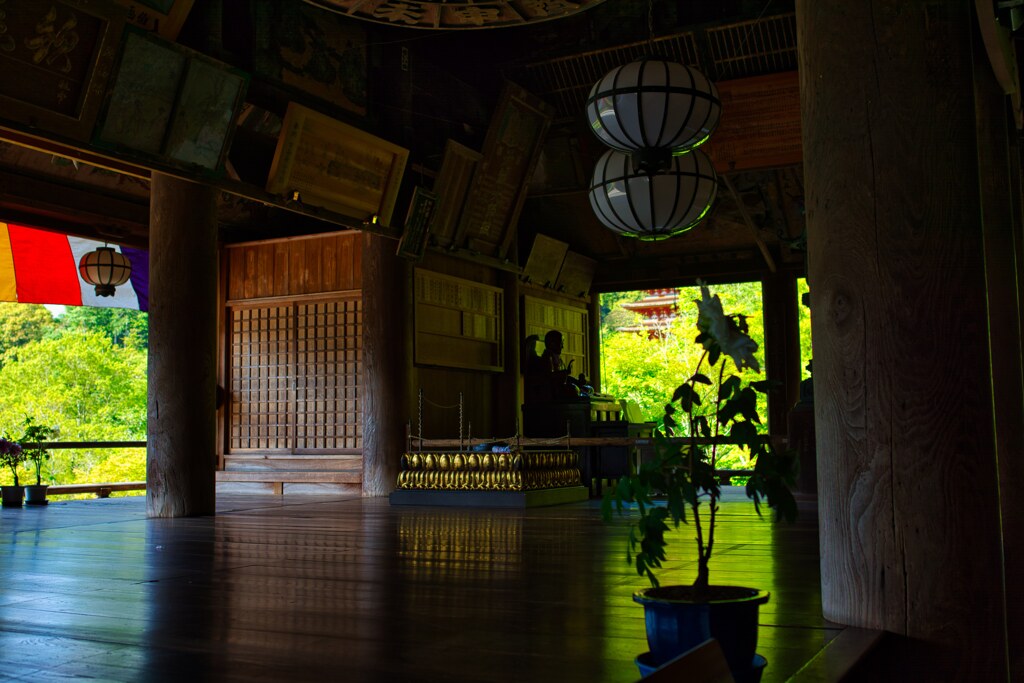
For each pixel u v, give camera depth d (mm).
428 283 12516
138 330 30828
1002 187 5969
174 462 8797
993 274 5941
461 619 3703
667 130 6012
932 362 3303
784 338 14727
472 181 12695
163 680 2791
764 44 11586
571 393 12789
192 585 4613
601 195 6684
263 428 12922
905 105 3383
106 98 7781
